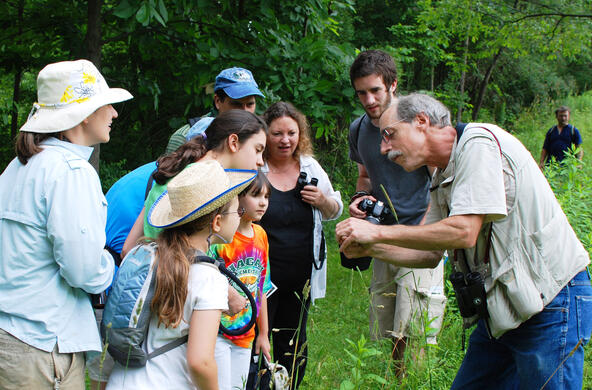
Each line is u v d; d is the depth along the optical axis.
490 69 16.70
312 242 3.43
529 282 2.40
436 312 3.76
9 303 2.08
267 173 3.49
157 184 2.56
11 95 9.25
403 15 14.64
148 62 7.23
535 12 10.38
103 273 2.19
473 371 2.81
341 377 3.29
